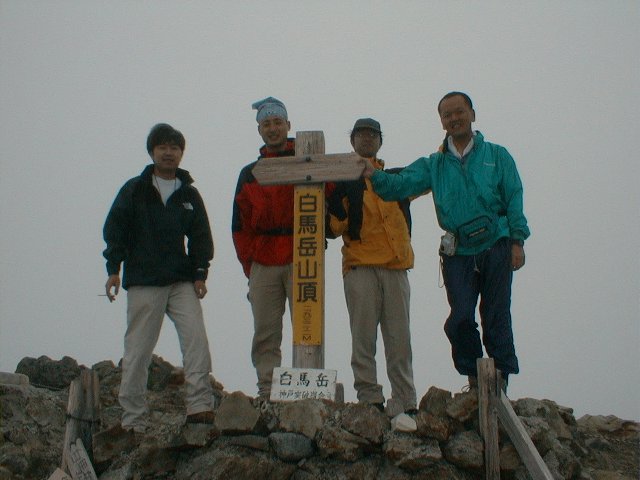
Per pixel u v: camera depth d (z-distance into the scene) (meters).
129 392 4.25
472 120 4.21
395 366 4.68
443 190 4.12
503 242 4.05
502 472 3.88
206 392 4.21
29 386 5.43
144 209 4.39
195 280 4.44
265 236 4.79
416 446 3.84
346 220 4.74
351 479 3.82
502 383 3.89
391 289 4.70
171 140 4.45
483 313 4.04
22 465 4.69
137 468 4.00
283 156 4.67
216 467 3.86
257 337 4.82
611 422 5.23
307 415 3.94
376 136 4.91
